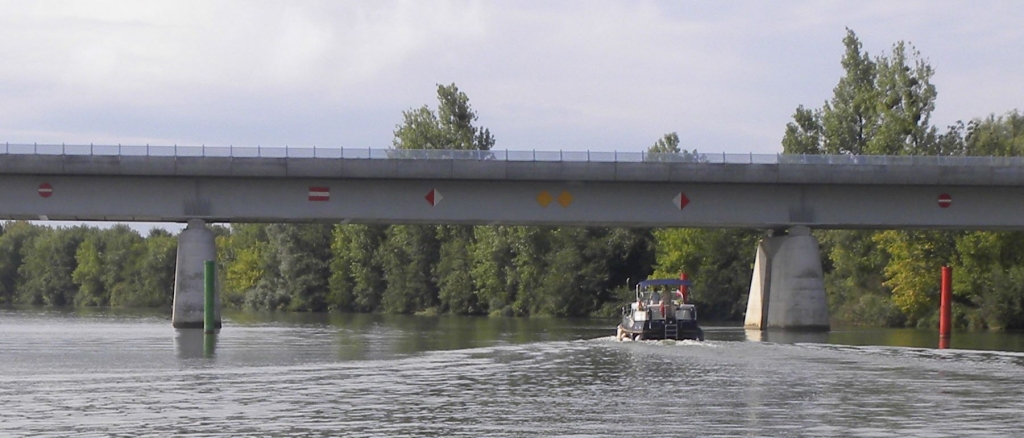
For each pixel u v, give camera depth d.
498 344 60.09
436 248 146.38
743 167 72.06
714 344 58.16
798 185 73.69
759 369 44.22
